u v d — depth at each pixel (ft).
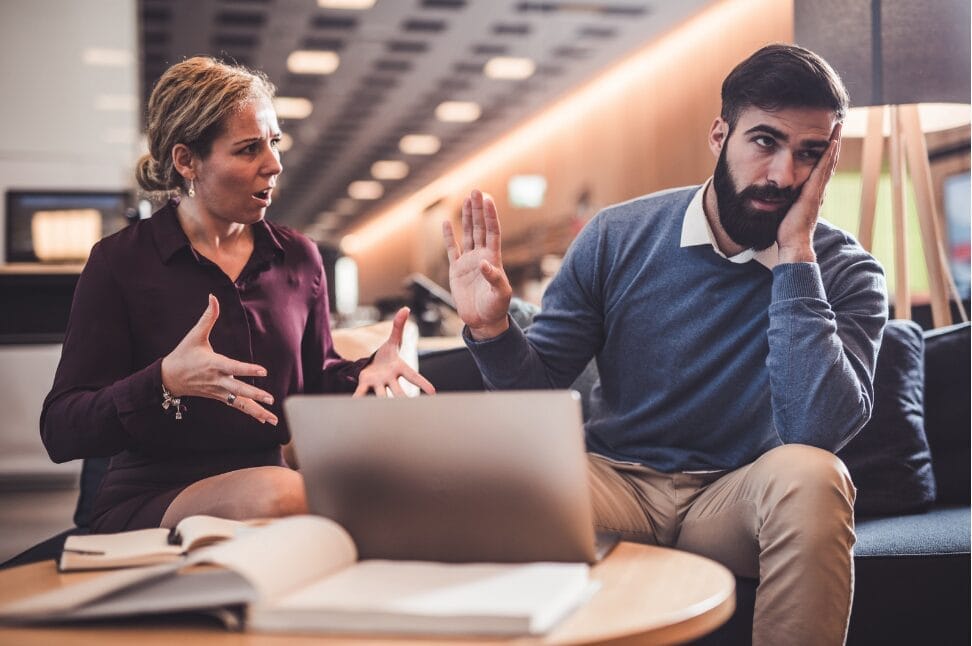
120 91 23.20
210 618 3.09
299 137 39.32
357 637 2.85
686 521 5.62
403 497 3.59
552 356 6.04
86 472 6.92
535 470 3.42
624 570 3.61
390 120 37.81
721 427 5.77
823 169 5.69
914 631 5.88
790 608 4.52
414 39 32.37
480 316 5.16
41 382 15.20
